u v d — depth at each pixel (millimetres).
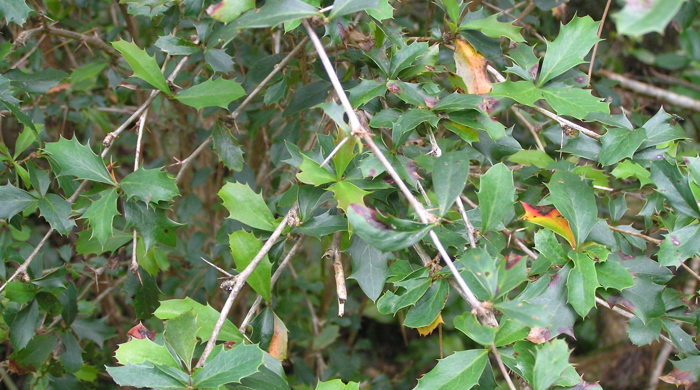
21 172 821
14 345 830
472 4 938
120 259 929
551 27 1036
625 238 800
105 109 1093
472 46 794
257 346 682
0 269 869
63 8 1111
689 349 756
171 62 953
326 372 1108
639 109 1098
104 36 1116
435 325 756
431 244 753
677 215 760
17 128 1229
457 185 699
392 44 809
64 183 814
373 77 836
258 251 762
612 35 1115
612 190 792
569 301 706
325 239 839
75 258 1090
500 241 783
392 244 682
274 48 968
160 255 1011
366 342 1289
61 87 1044
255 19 706
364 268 755
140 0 810
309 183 746
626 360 1359
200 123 1133
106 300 1143
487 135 803
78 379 958
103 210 762
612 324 1436
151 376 675
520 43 815
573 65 761
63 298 866
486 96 766
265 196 1059
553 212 735
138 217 778
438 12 988
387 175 769
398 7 891
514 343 706
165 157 1115
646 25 566
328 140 771
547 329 707
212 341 702
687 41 1184
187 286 1069
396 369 1481
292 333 1090
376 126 773
